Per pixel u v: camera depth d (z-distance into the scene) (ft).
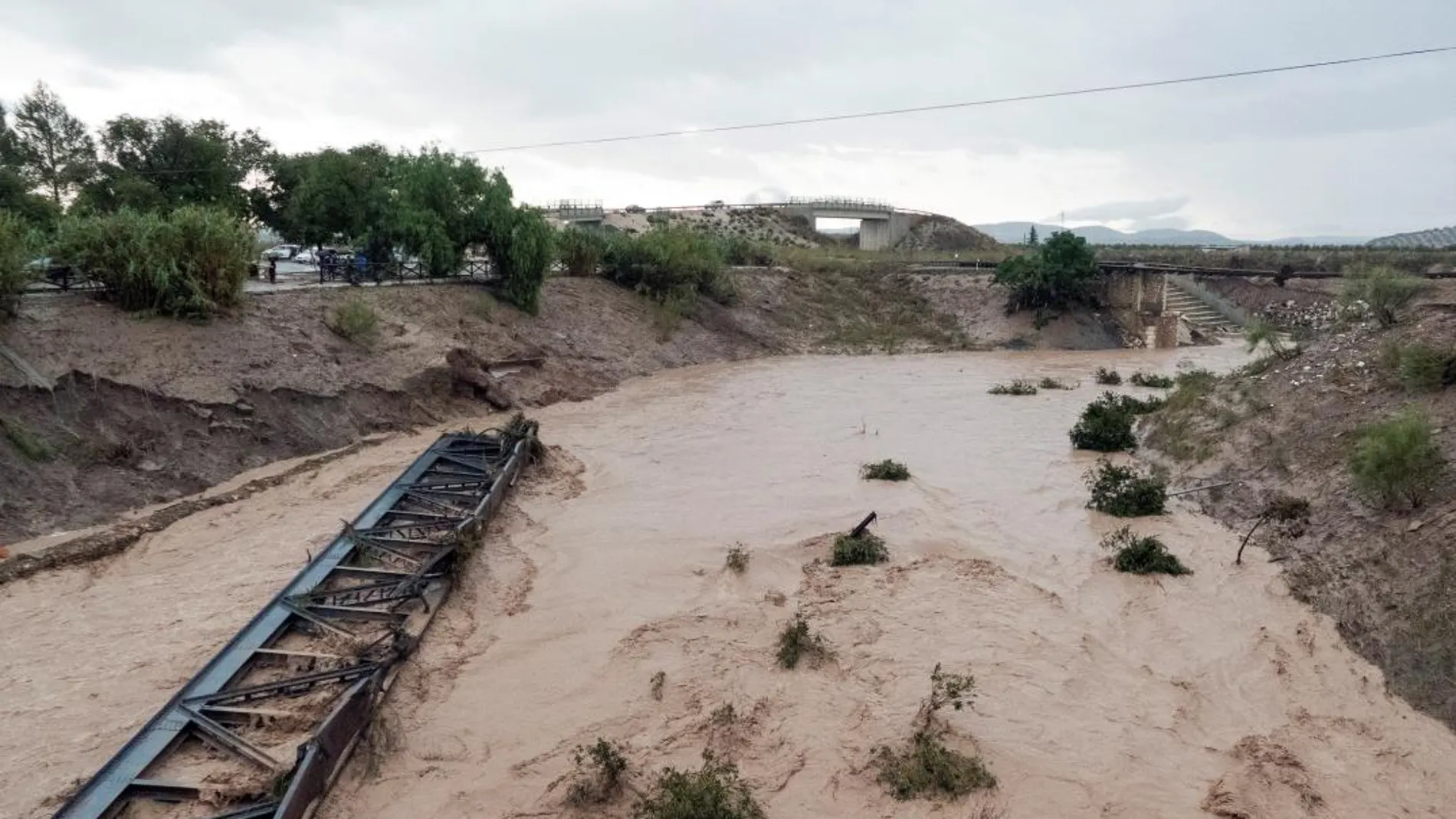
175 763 28.73
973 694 33.96
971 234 311.27
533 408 94.22
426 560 44.83
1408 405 50.06
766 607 42.14
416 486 56.29
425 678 35.37
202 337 70.08
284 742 29.99
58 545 47.62
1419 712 32.35
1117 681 35.50
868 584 44.75
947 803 27.73
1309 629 38.88
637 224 286.05
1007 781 28.81
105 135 125.49
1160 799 28.12
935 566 47.26
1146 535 51.72
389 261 114.21
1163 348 159.94
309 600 39.47
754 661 36.86
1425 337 56.08
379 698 32.68
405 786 28.73
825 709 33.27
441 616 40.65
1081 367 136.36
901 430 84.58
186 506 55.16
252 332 74.64
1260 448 57.77
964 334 165.78
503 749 30.83
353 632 37.91
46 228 102.06
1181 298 187.52
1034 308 166.61
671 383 115.96
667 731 31.78
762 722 32.37
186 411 62.69
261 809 25.44
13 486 50.39
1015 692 34.35
